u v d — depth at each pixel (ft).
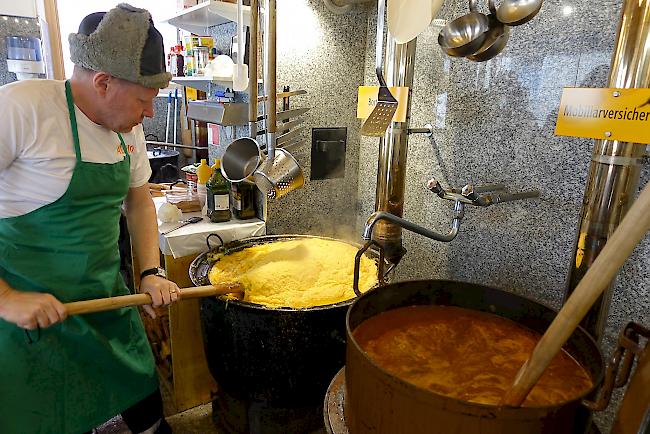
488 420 2.39
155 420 5.57
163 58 4.09
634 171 3.49
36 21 9.74
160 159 9.91
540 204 4.71
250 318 4.63
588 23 4.09
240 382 5.04
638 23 3.21
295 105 6.72
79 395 4.69
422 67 5.96
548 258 4.70
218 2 6.19
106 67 3.73
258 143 6.30
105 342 4.73
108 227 4.58
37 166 3.98
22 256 4.14
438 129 5.84
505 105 4.96
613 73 3.43
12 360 4.26
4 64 9.73
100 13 3.86
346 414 3.27
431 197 6.11
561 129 3.86
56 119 3.99
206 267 5.58
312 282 5.27
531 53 4.63
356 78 7.15
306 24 6.48
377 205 5.78
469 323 4.02
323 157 7.20
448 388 3.14
